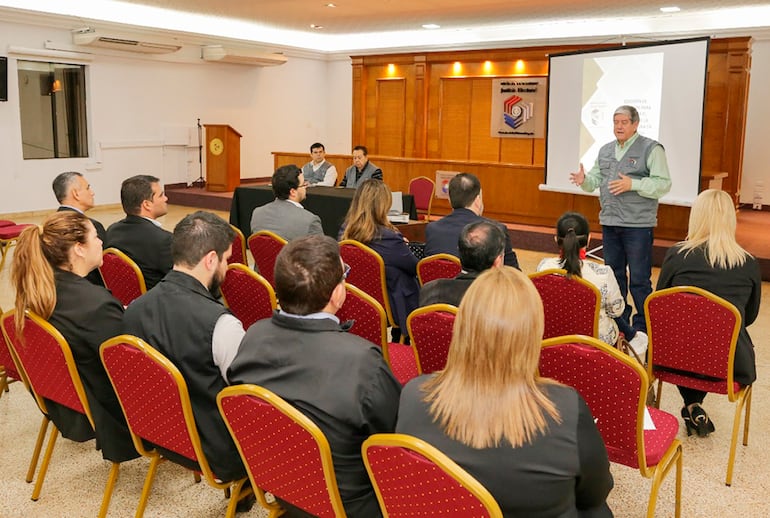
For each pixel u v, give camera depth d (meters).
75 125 10.61
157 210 3.26
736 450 2.94
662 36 10.49
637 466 2.01
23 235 2.14
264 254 3.80
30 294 2.11
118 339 1.90
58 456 2.82
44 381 2.24
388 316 3.44
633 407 1.90
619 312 2.90
